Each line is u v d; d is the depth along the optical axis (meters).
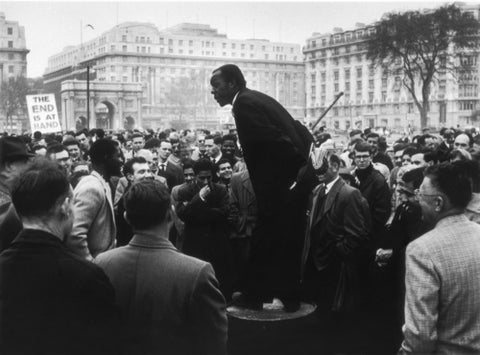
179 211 6.93
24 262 2.71
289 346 4.72
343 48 99.00
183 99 102.12
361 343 5.07
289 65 106.69
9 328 2.66
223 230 6.94
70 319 2.66
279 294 4.88
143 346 2.99
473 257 2.91
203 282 3.02
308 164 4.75
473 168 3.13
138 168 6.55
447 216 3.08
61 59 109.75
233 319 4.71
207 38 104.69
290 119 4.75
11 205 4.07
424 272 2.89
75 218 4.73
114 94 86.00
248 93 4.62
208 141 11.29
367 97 94.56
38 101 15.34
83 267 2.74
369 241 5.77
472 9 55.81
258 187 4.63
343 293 5.61
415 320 2.86
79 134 14.75
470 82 75.00
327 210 5.75
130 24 102.56
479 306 2.90
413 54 51.62
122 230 6.66
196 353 3.00
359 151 6.96
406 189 5.39
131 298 3.03
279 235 4.79
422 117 46.66
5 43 70.06
